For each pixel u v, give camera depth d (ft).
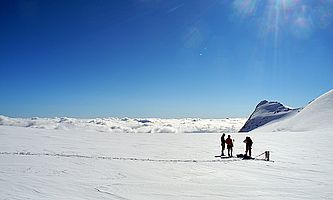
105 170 43.91
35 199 25.90
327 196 33.01
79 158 54.34
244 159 68.13
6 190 28.40
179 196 30.96
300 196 32.81
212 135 172.24
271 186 38.11
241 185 38.27
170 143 108.06
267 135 163.43
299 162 63.98
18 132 111.65
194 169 51.01
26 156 52.31
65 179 35.63
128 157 63.10
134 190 32.42
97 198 27.99
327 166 58.13
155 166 51.67
